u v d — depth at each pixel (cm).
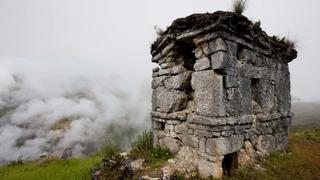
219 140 448
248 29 525
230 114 478
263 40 611
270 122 627
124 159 581
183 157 535
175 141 581
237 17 484
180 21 546
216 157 446
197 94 511
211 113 464
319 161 646
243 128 513
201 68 501
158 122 659
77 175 719
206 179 457
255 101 607
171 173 475
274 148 644
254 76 570
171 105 588
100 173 558
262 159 568
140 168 516
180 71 573
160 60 675
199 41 504
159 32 701
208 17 475
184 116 548
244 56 544
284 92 724
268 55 643
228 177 468
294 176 515
